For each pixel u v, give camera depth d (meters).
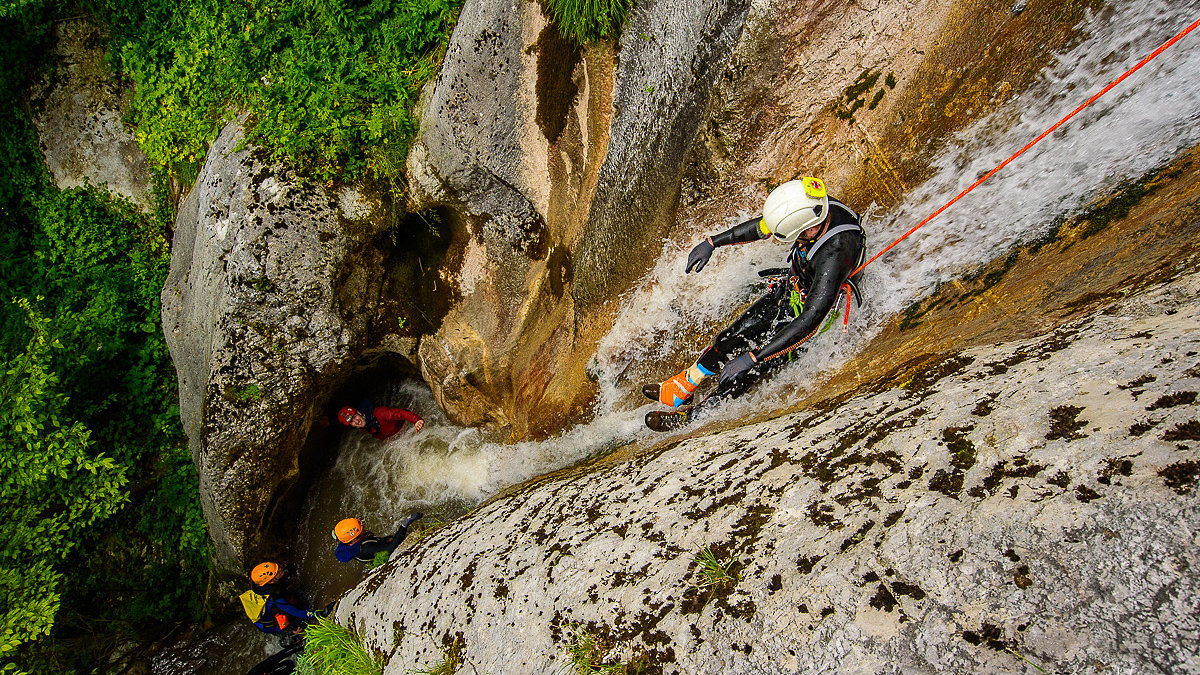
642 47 3.79
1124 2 2.54
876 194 3.40
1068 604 1.54
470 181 4.90
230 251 5.34
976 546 1.76
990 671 1.57
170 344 6.48
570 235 4.76
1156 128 2.51
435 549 4.47
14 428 6.30
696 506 2.86
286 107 5.35
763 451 2.97
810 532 2.24
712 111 3.52
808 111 3.36
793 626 2.00
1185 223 2.30
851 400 2.97
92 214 7.85
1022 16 2.78
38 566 6.30
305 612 6.21
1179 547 1.43
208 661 7.14
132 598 7.38
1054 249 2.72
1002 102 2.93
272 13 5.79
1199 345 1.77
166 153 6.82
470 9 4.37
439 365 5.87
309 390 5.92
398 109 5.15
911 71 3.09
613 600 2.67
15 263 7.85
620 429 4.61
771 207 2.92
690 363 4.18
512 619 3.07
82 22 7.10
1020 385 2.15
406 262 5.88
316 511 6.95
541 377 5.32
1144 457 1.61
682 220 4.01
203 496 6.49
